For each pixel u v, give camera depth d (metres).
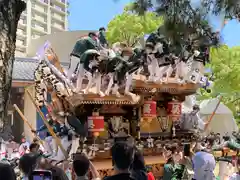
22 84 17.47
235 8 6.36
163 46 10.61
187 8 6.47
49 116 10.88
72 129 10.06
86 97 9.92
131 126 11.60
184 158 9.37
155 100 12.17
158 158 11.51
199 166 7.05
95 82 10.11
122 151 3.69
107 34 21.92
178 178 7.97
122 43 11.57
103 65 10.01
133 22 20.59
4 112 4.04
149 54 10.66
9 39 4.04
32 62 19.30
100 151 10.27
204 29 6.80
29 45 26.12
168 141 11.97
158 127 12.21
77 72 10.30
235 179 6.20
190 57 11.35
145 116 11.39
